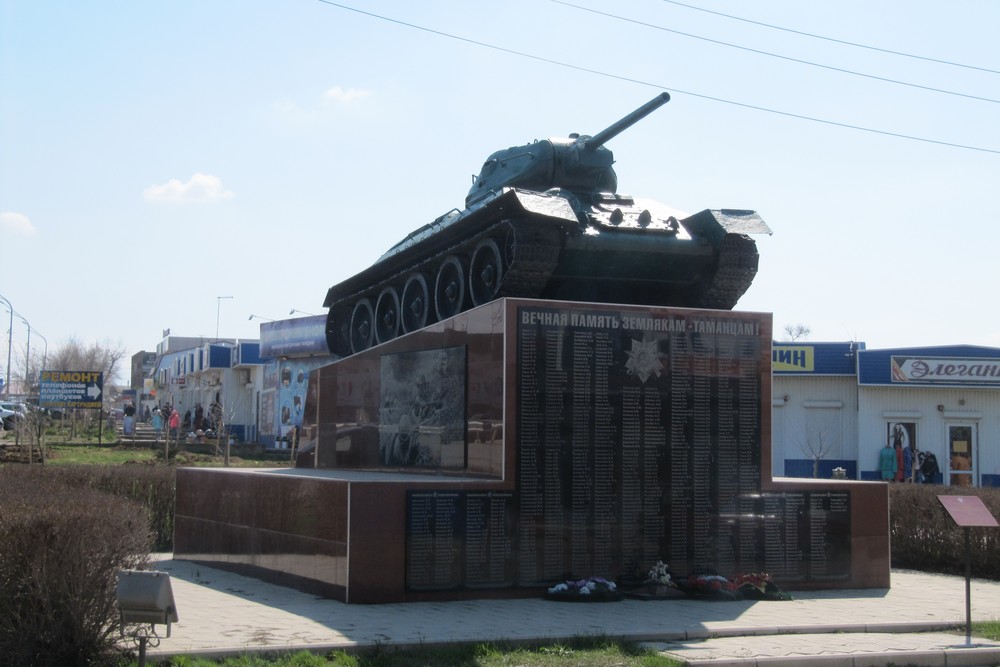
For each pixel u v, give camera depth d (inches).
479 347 518.0
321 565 484.7
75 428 1850.4
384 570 460.4
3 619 318.7
